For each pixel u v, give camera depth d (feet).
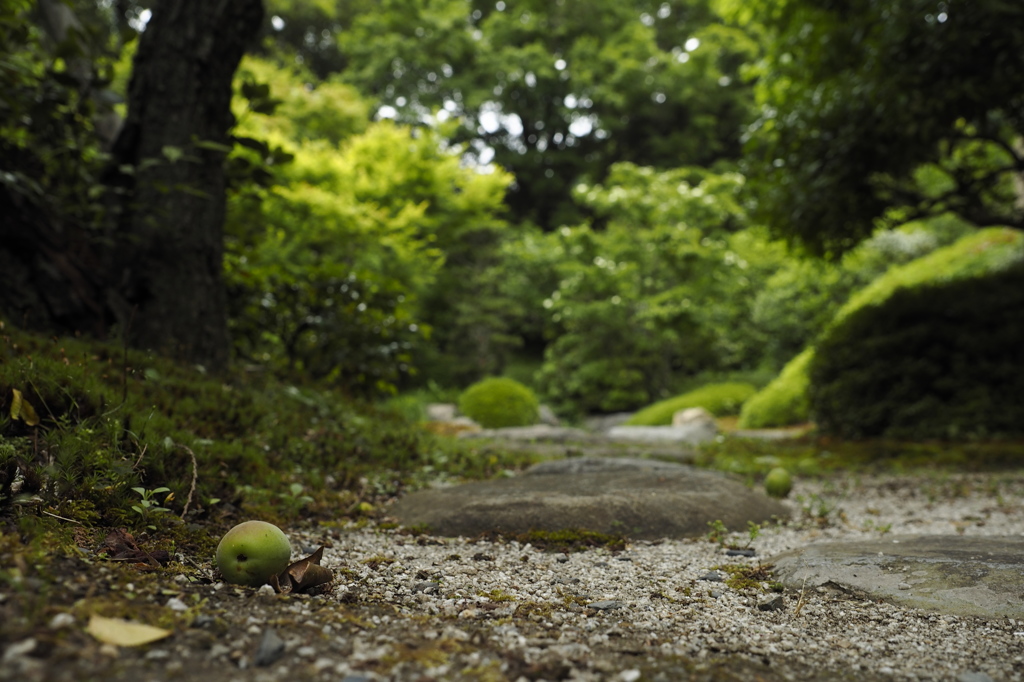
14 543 5.34
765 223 29.50
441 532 10.34
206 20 16.38
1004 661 5.48
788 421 42.63
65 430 8.18
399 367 23.36
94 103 16.63
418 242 47.73
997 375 28.07
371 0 85.81
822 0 28.17
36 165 15.44
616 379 58.08
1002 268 32.91
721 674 4.86
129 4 26.02
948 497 16.69
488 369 67.00
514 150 85.87
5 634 3.86
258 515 9.53
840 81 25.91
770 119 29.66
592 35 79.30
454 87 76.28
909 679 5.07
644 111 80.69
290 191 32.86
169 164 16.03
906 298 30.81
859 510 14.79
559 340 62.39
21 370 8.70
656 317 55.31
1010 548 8.38
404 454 15.79
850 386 30.22
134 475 7.98
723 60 84.89
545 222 88.69
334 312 22.03
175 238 15.98
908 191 29.60
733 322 66.80
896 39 21.88
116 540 6.50
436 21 71.26
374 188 44.75
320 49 89.04
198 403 12.54
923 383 29.14
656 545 10.17
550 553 9.39
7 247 14.55
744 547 10.25
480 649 5.02
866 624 6.45
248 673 4.11
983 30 20.47
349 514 11.17
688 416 45.44
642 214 53.88
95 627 4.13
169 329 15.78
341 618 5.34
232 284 20.39
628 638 5.64
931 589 7.12
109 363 11.93
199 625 4.69
